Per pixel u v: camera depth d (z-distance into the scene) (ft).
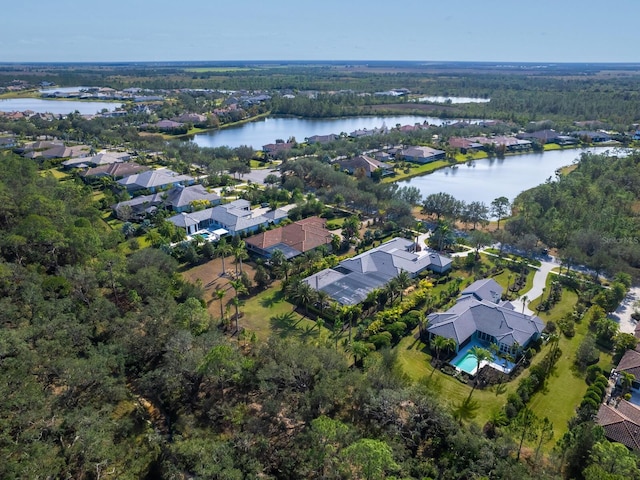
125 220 435.94
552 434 194.80
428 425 192.65
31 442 157.48
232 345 232.73
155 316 235.40
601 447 165.07
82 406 185.16
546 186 485.97
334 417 193.67
